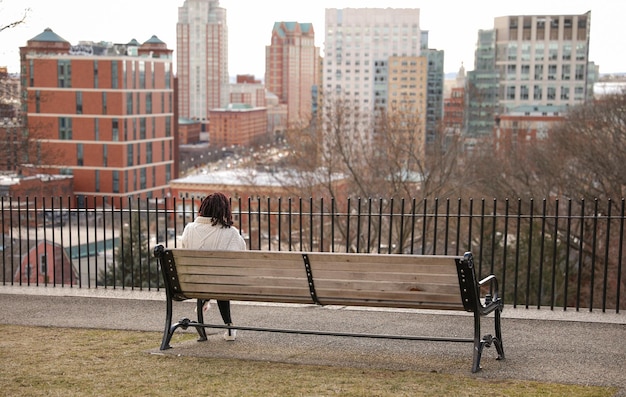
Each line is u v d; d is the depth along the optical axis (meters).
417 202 33.78
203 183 65.75
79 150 134.88
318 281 7.48
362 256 7.21
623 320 9.44
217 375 7.00
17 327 9.20
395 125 38.75
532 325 9.20
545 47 171.12
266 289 7.68
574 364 7.46
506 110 125.31
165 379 6.86
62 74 133.75
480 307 7.17
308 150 37.59
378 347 8.17
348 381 6.79
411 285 7.23
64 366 7.34
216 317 9.68
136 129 137.75
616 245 34.09
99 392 6.48
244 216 38.12
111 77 133.50
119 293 11.11
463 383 6.74
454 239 36.56
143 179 140.75
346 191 37.56
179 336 8.73
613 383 6.81
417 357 7.75
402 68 160.00
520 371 7.19
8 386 6.68
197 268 7.82
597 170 35.56
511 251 31.88
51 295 10.97
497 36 175.25
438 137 39.88
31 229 45.12
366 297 7.43
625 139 37.12
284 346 8.20
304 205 35.44
